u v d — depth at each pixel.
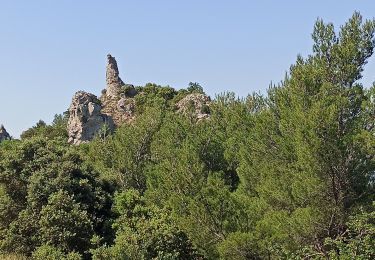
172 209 22.28
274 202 18.78
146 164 35.12
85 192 24.69
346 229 17.09
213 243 19.06
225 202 18.94
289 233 16.50
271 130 21.02
